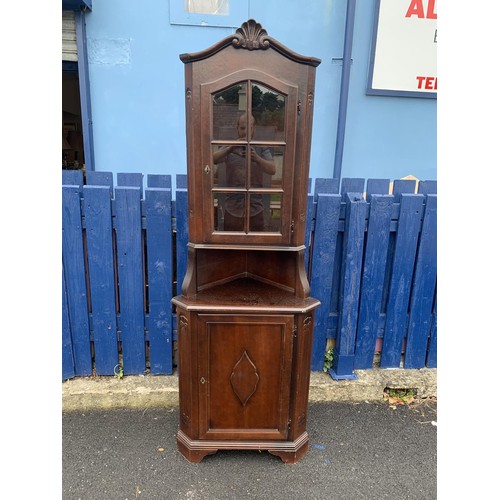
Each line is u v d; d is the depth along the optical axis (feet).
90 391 6.82
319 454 5.95
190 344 5.19
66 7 8.12
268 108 4.68
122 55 8.68
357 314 7.27
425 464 5.79
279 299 5.32
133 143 9.20
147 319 7.12
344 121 9.21
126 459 5.77
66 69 9.00
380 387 7.24
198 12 8.58
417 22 8.98
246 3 8.64
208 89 4.55
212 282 5.76
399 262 7.13
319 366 7.55
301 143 4.80
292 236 5.09
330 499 5.18
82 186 6.62
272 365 5.31
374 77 9.23
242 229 5.08
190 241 5.21
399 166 9.98
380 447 6.12
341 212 6.87
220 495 5.20
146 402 6.94
